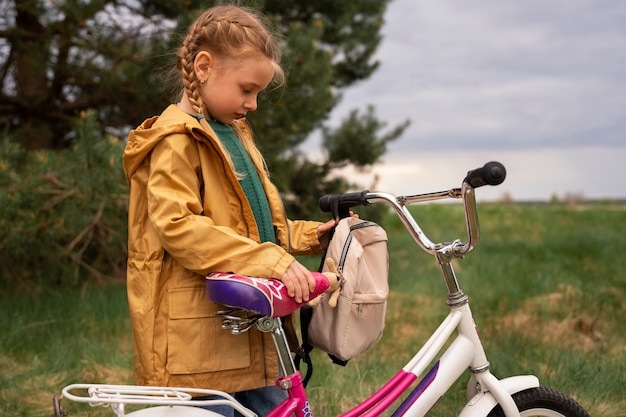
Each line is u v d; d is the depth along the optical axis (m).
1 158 5.02
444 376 1.93
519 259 7.42
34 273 5.57
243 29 1.83
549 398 2.04
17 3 5.76
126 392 1.58
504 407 1.96
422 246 1.96
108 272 6.30
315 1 7.23
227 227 1.77
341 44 7.98
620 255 7.84
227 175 1.83
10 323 4.37
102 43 5.98
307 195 7.94
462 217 12.23
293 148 7.17
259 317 1.72
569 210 13.36
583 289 5.58
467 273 6.49
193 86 1.87
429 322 4.94
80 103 6.70
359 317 1.89
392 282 6.21
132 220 1.85
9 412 3.14
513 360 3.66
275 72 1.96
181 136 1.78
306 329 1.95
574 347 4.09
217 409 1.82
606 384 3.35
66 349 3.95
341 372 3.57
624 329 4.65
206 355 1.78
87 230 5.47
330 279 1.78
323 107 6.23
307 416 1.78
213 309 1.79
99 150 5.14
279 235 2.01
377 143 8.12
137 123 6.66
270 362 1.86
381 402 1.87
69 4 5.54
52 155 5.34
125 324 4.60
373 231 1.99
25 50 6.07
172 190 1.75
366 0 8.29
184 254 1.71
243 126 2.10
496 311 5.18
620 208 14.02
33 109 6.69
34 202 5.09
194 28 1.89
